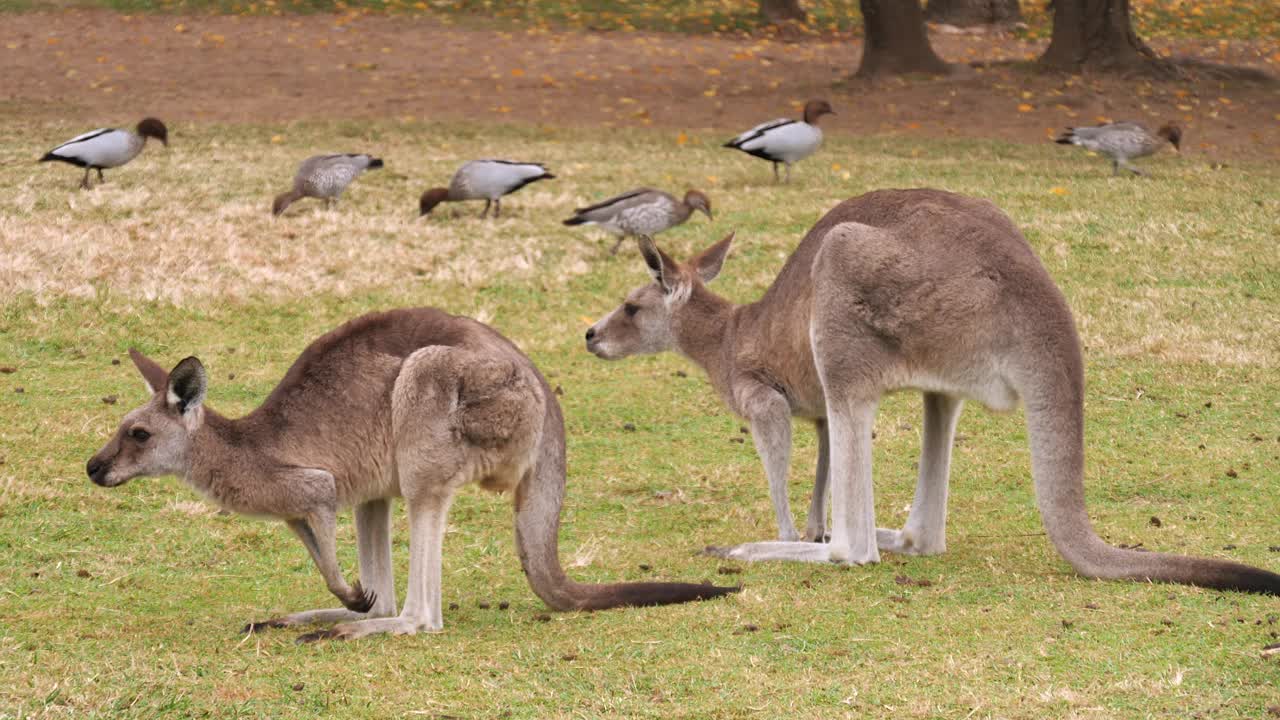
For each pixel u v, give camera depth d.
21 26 37.09
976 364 9.96
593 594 9.32
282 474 8.84
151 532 11.30
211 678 7.95
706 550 10.94
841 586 9.70
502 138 26.78
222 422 8.93
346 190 22.39
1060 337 9.77
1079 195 22.12
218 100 29.92
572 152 25.61
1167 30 40.81
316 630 8.93
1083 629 8.51
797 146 22.64
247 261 18.91
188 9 39.41
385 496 9.28
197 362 8.73
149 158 24.08
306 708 7.52
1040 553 10.64
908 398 15.72
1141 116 28.58
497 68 34.22
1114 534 11.05
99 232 19.44
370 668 8.10
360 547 9.46
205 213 20.72
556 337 17.33
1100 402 15.27
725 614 9.03
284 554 10.97
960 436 14.29
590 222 19.59
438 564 8.91
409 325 9.21
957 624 8.71
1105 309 17.89
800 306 10.82
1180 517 11.55
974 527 11.49
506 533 11.57
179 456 8.84
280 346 16.70
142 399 14.78
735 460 13.69
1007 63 32.88
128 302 17.41
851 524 10.39
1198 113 28.94
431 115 28.92
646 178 23.47
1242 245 19.97
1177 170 24.00
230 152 24.78
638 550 11.01
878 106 29.80
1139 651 8.07
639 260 19.84
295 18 39.28
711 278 12.59
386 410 8.98
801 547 10.63
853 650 8.27
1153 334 17.09
